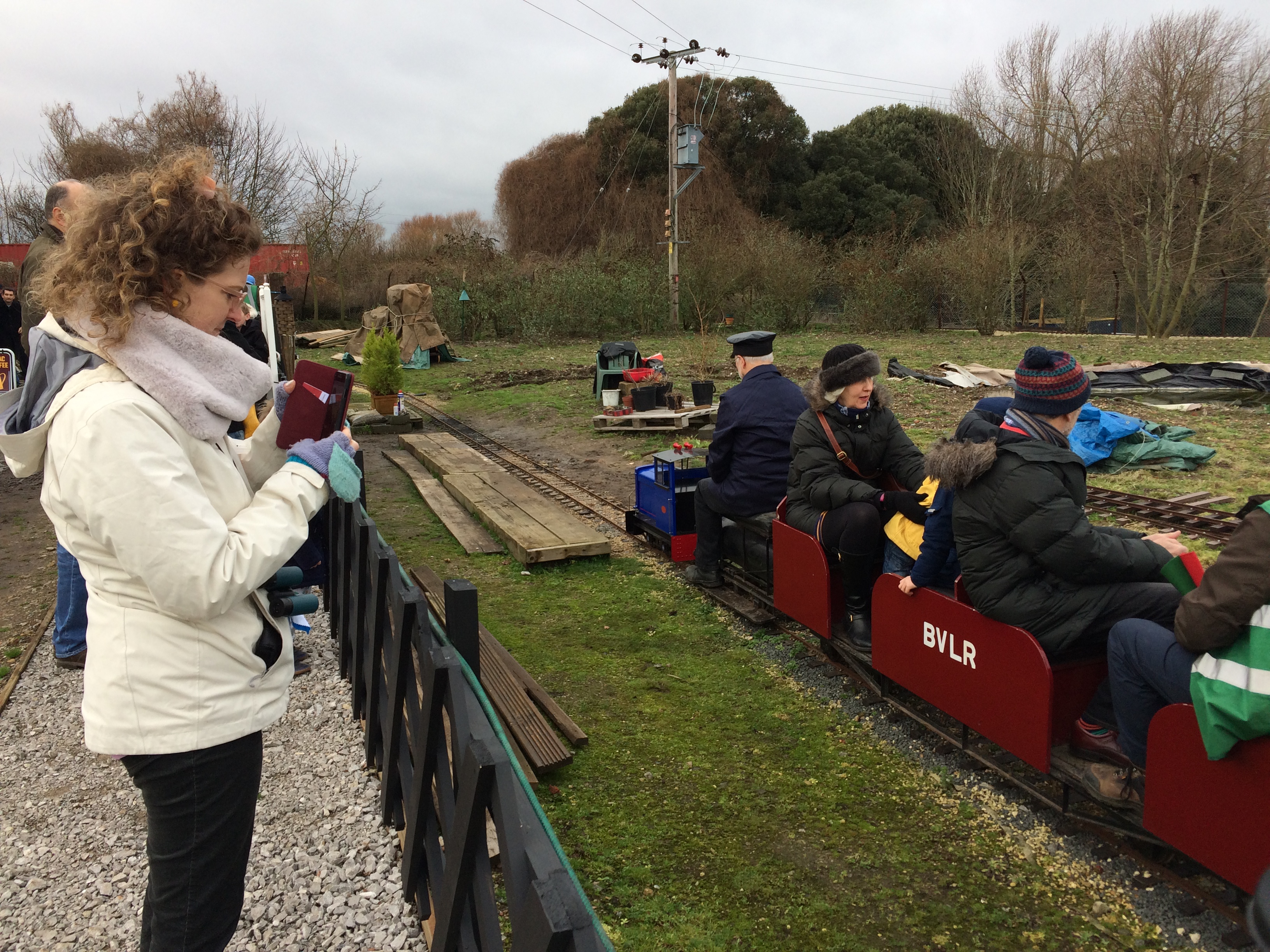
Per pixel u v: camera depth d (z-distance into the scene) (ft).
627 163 135.13
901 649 12.28
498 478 28.07
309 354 74.28
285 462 6.35
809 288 92.99
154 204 4.74
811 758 12.36
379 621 9.67
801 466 14.66
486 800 5.41
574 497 27.94
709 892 9.55
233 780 5.34
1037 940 8.77
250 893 8.69
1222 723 7.51
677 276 90.12
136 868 9.24
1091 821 10.05
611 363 47.01
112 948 8.04
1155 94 73.20
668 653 16.05
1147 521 22.08
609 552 21.24
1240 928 8.65
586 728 13.25
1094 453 27.58
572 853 10.22
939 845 10.34
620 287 90.22
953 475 10.12
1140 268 79.56
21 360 29.99
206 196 4.99
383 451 35.47
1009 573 10.08
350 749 11.43
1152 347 65.51
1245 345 65.72
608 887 9.61
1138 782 9.36
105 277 4.64
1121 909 9.13
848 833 10.59
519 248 144.05
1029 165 106.42
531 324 83.71
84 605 13.80
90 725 5.04
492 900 5.82
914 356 63.46
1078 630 9.81
